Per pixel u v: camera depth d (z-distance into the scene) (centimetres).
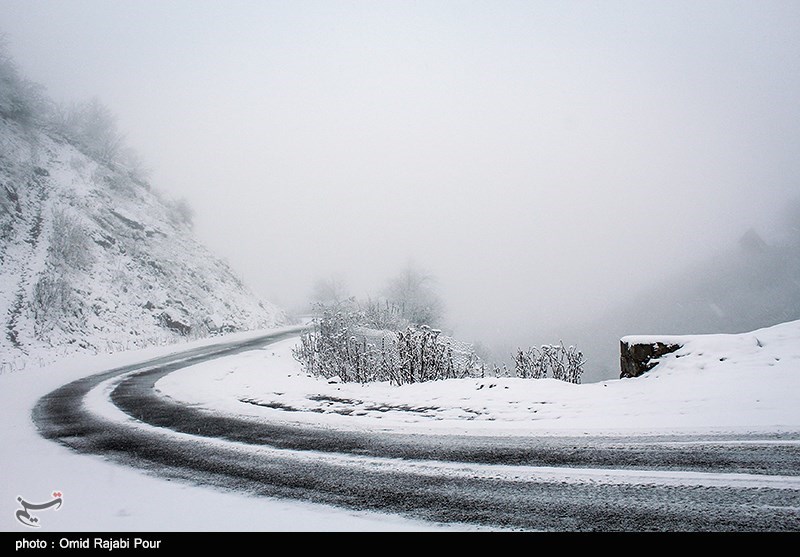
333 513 317
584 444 455
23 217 2722
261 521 306
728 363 714
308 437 547
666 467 375
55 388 1128
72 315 2362
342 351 1173
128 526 302
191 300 3350
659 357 807
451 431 545
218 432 591
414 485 368
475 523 292
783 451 393
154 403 842
